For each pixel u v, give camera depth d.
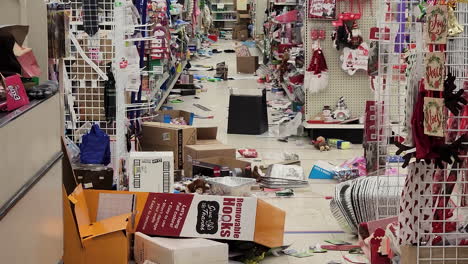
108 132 5.53
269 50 14.97
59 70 4.29
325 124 8.41
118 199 4.47
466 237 3.63
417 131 3.48
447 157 3.46
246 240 4.54
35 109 2.87
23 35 3.21
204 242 4.32
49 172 3.07
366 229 4.45
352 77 8.41
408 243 3.61
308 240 5.07
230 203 4.54
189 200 4.53
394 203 4.97
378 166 4.71
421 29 3.52
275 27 13.16
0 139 2.42
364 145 5.29
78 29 5.67
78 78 5.52
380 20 4.45
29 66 3.28
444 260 3.62
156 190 5.02
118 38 5.37
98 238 4.02
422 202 3.57
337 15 8.26
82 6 5.48
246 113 8.91
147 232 4.53
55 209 3.20
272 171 6.52
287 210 5.79
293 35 10.70
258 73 15.42
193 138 6.68
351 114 8.48
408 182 3.56
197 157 6.43
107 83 5.36
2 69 3.18
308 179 6.76
